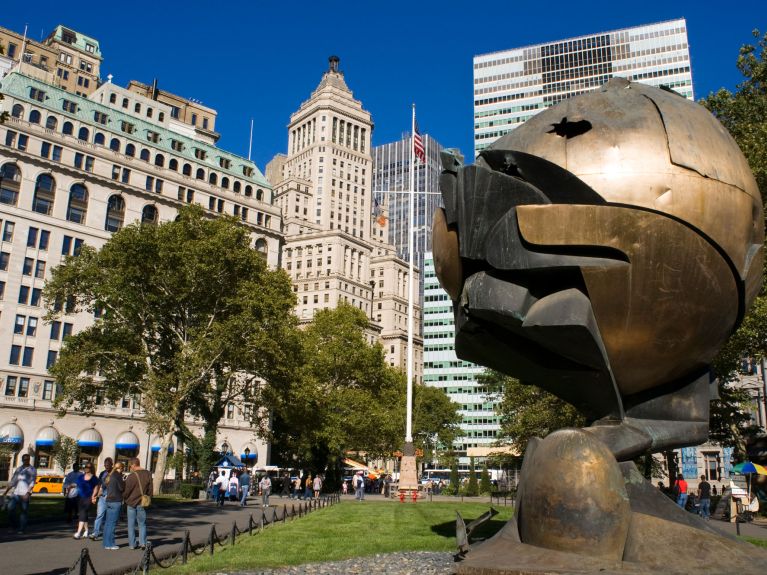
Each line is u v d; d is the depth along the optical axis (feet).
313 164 503.20
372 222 557.74
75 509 69.97
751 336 71.10
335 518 73.82
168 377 117.08
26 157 204.54
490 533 50.85
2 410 187.73
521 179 27.37
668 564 23.68
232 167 271.49
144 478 43.96
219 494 100.94
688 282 25.84
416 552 43.21
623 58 409.69
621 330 26.45
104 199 221.66
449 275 31.19
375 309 455.63
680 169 25.95
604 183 25.89
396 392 197.36
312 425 153.79
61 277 120.88
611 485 24.45
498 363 32.09
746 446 106.01
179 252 117.80
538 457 25.64
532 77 428.97
